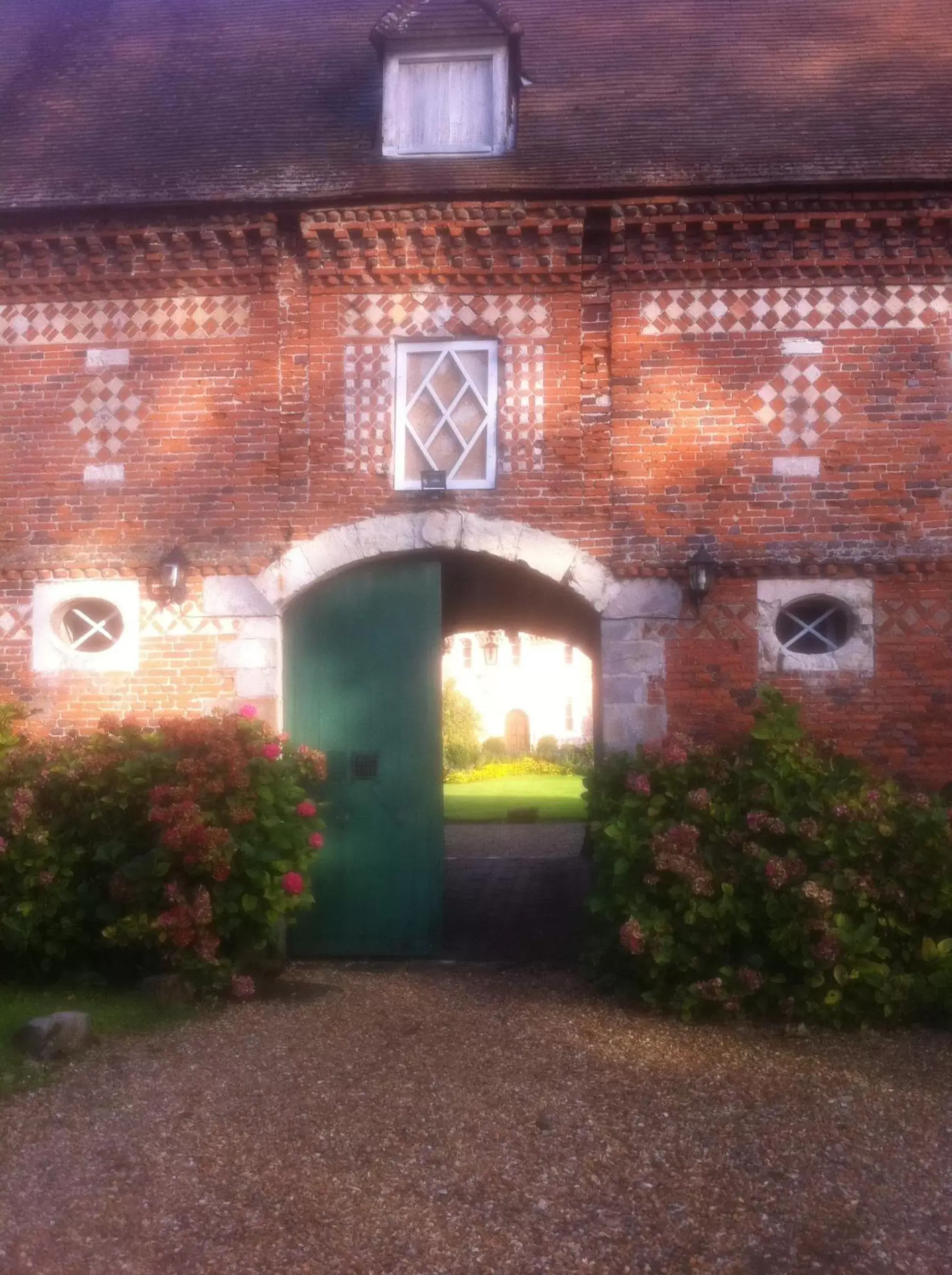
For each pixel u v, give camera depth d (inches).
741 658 344.5
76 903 315.6
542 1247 173.8
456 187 351.6
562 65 428.1
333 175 372.5
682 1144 211.2
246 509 359.3
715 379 351.3
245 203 357.4
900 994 282.2
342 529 356.2
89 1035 263.4
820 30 438.9
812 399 349.1
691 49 432.5
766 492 347.6
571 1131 216.7
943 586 343.0
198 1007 297.3
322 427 359.6
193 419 363.3
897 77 406.3
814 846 292.4
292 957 362.6
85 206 361.4
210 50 465.4
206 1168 198.7
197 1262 168.4
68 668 360.2
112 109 431.5
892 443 346.9
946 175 343.6
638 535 349.7
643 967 301.0
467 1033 277.1
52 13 506.9
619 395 352.2
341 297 362.0
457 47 383.9
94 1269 166.1
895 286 349.7
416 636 364.8
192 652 357.4
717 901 292.4
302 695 366.0
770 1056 262.8
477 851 640.4
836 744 329.7
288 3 488.7
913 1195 191.9
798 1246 174.9
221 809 307.9
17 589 363.6
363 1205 186.1
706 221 347.3
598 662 413.4
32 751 328.8
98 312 367.9
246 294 363.6
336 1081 242.4
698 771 309.3
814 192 345.7
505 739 1946.4
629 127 387.5
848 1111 228.4
